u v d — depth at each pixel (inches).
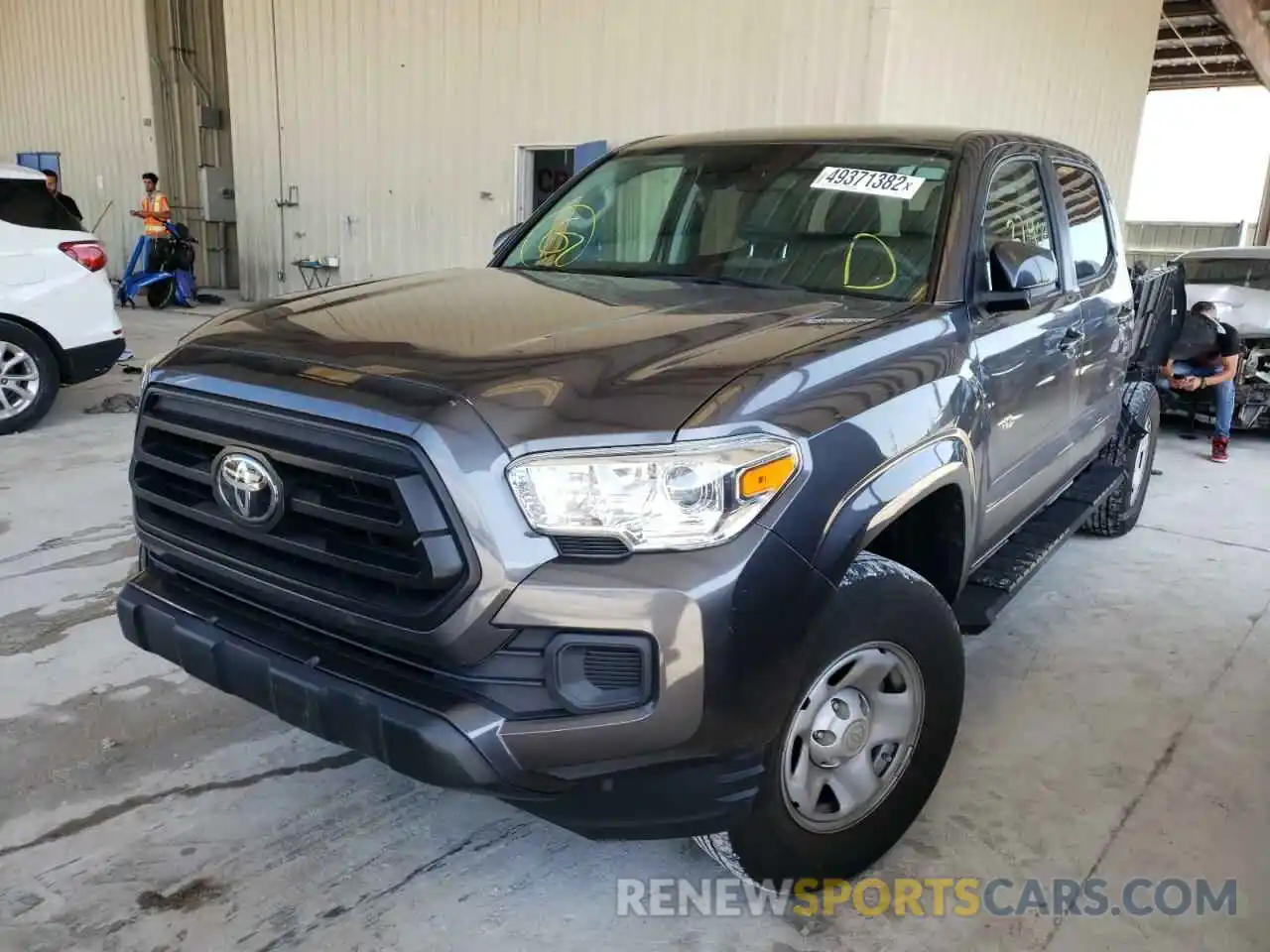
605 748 71.2
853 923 91.1
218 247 650.8
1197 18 663.1
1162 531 215.3
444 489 69.4
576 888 94.5
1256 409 302.8
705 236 123.3
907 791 96.4
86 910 88.8
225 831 100.7
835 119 343.9
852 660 86.4
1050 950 88.8
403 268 492.7
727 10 361.7
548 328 88.0
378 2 464.4
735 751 74.9
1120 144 521.0
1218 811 110.8
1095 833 105.9
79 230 265.6
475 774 70.3
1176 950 89.5
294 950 85.2
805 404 79.1
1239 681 143.2
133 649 138.9
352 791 108.3
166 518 90.7
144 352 387.9
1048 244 135.2
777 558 74.1
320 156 508.4
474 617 70.4
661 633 69.6
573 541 70.7
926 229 111.4
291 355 82.7
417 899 92.1
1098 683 140.9
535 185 443.8
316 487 77.3
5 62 701.9
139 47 607.2
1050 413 132.9
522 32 420.5
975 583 124.4
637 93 392.2
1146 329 209.8
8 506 199.2
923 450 90.0
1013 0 390.0
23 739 115.5
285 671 78.2
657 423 71.6
